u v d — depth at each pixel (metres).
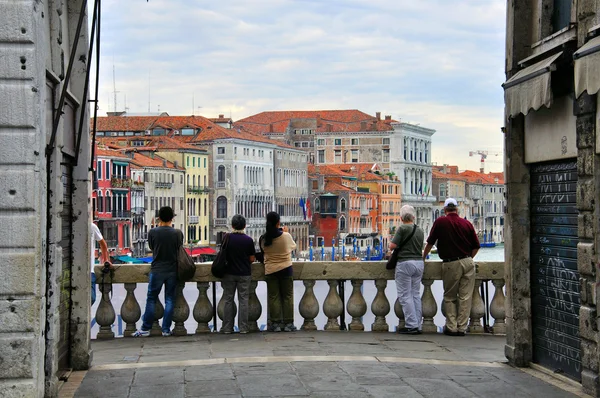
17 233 8.63
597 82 9.26
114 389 10.27
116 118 159.62
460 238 14.98
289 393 10.04
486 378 11.12
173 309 15.11
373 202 191.38
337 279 15.52
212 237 151.12
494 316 15.34
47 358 9.46
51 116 9.48
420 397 9.94
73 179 11.21
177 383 10.59
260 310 15.58
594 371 10.11
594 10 10.00
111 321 15.02
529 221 12.04
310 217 179.00
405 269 15.04
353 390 10.22
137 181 127.62
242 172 154.38
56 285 9.62
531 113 11.75
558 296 11.27
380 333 15.27
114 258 117.81
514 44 12.04
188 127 156.00
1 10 8.48
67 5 10.69
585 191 10.15
